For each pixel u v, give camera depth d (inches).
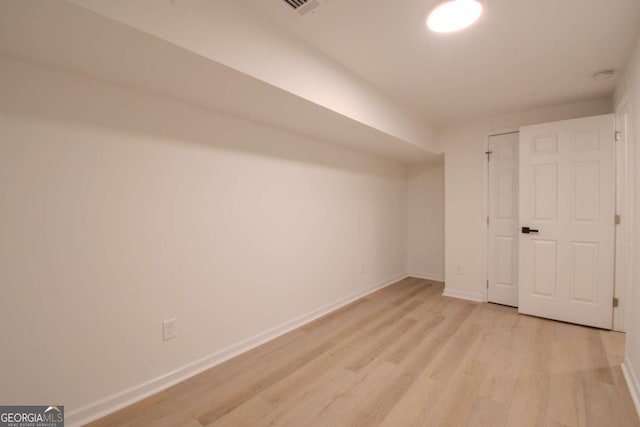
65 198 59.4
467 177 145.0
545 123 118.6
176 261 76.5
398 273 182.4
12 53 52.7
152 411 65.5
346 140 123.6
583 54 83.6
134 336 69.2
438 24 70.0
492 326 111.5
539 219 120.2
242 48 61.8
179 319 77.2
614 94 108.8
